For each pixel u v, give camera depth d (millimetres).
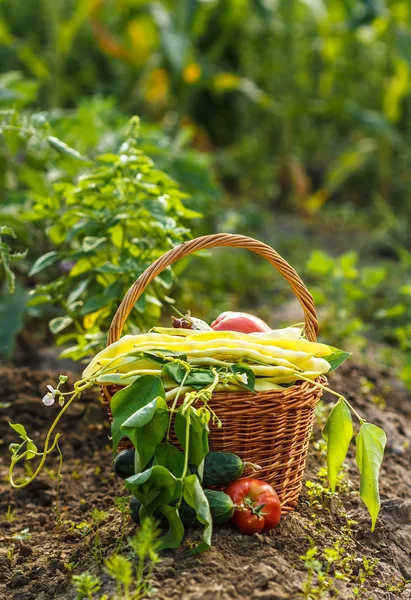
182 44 4121
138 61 4711
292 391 1612
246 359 1619
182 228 1923
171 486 1523
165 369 1567
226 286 3416
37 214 2023
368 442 1629
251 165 5562
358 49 5473
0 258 1910
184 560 1536
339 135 5918
